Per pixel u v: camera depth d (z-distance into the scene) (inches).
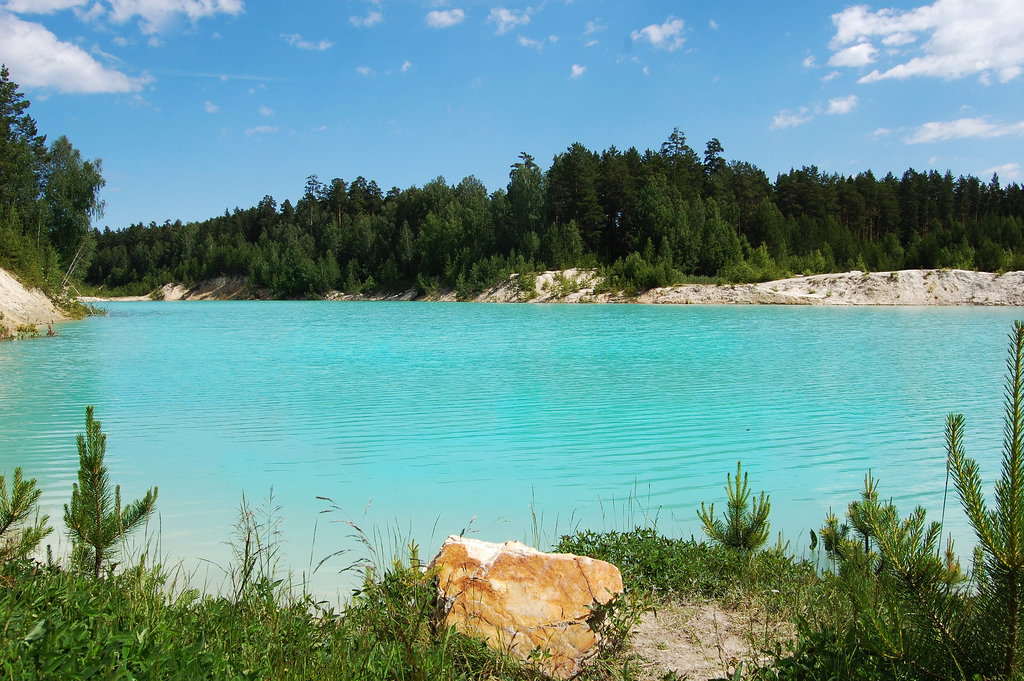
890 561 122.0
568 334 1274.6
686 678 145.3
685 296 2615.7
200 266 4845.0
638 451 408.8
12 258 1813.5
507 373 751.7
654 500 316.5
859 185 4249.5
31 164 2206.0
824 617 164.9
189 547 249.3
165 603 162.7
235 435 449.1
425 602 155.0
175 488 328.2
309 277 4089.6
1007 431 114.1
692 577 208.7
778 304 2474.2
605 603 156.0
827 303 2425.0
